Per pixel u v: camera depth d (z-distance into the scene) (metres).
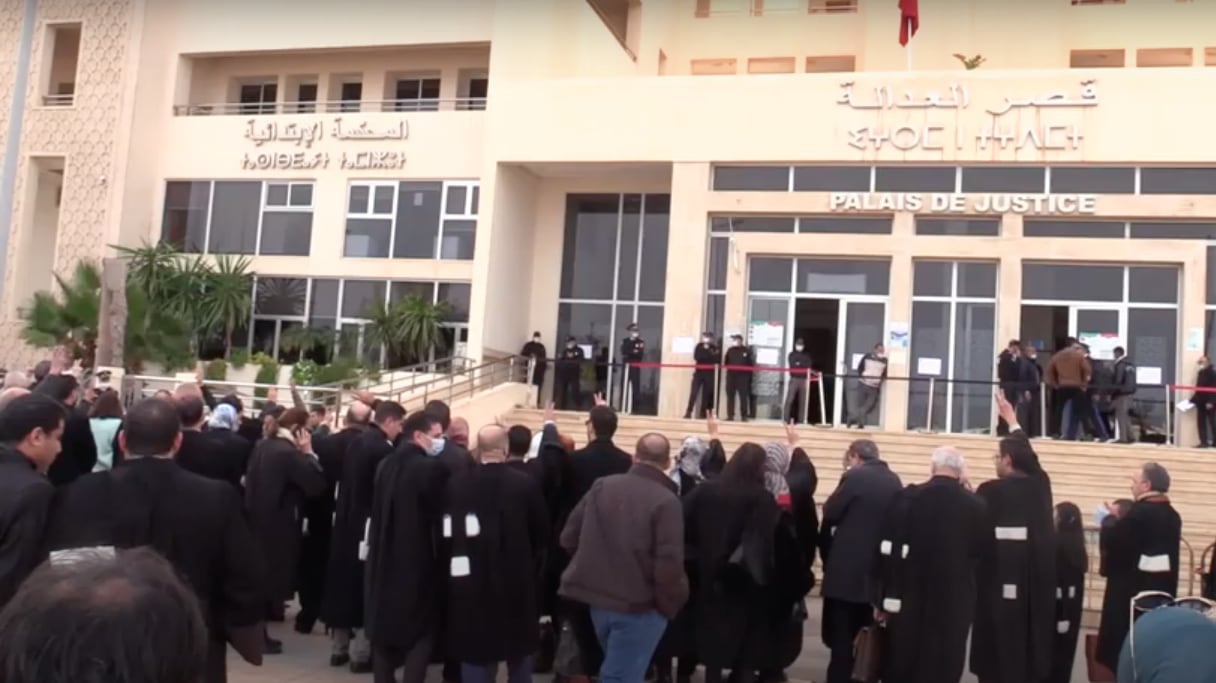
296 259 26.08
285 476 7.82
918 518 6.68
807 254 20.80
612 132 22.00
